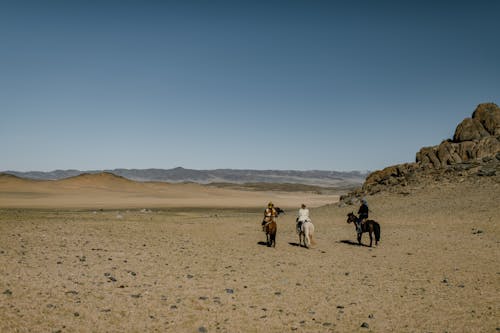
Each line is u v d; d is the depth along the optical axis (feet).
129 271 48.24
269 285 44.88
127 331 29.66
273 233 75.25
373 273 52.60
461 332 31.83
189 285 43.29
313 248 74.64
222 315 34.22
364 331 31.63
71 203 292.20
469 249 71.51
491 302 39.78
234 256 63.72
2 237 67.87
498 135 173.99
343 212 146.00
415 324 33.37
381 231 97.14
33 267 46.75
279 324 32.58
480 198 127.24
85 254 57.93
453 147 178.09
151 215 147.43
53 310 32.78
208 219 137.49
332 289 43.88
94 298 36.68
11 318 30.22
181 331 30.22
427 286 45.83
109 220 113.70
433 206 128.77
